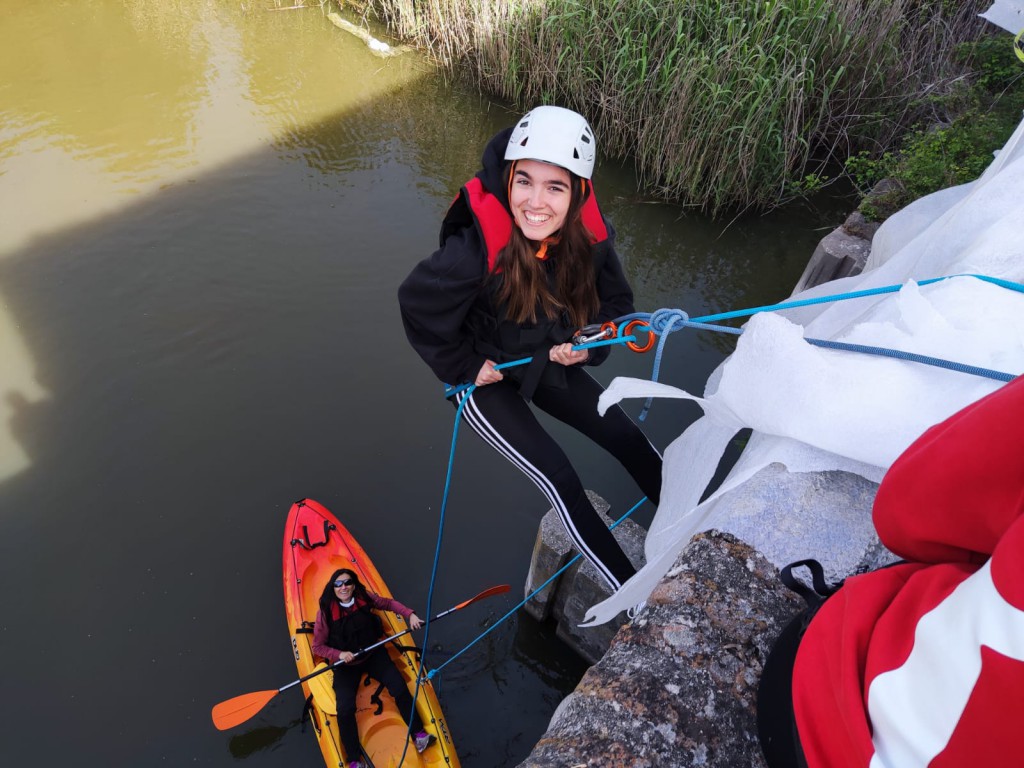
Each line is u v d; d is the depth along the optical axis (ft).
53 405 22.50
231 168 30.66
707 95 27.48
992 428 2.36
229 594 18.88
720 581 4.89
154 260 26.73
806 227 28.73
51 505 20.31
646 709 4.34
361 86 35.65
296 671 17.72
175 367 23.66
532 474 8.15
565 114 6.74
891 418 4.34
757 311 6.19
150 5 41.75
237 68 36.63
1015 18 8.18
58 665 17.53
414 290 7.41
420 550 19.88
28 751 16.24
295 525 19.35
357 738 15.26
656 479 8.51
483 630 18.70
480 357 7.99
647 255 27.66
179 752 16.47
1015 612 1.96
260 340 24.52
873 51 28.25
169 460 21.43
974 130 20.52
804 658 3.02
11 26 39.19
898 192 19.83
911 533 2.73
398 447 22.03
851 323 6.13
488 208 7.07
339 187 30.12
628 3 29.53
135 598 18.70
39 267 26.25
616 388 5.43
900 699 2.32
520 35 32.53
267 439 22.02
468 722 17.56
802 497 5.24
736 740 4.26
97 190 29.32
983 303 4.66
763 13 28.07
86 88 34.76
